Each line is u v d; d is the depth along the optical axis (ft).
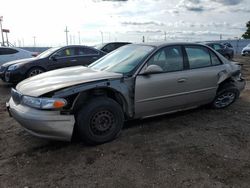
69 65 29.17
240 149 11.59
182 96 14.39
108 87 11.94
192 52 15.02
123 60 14.02
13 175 9.68
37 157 10.98
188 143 12.15
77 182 9.21
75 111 11.59
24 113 10.92
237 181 9.20
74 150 11.56
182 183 9.07
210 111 16.83
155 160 10.61
